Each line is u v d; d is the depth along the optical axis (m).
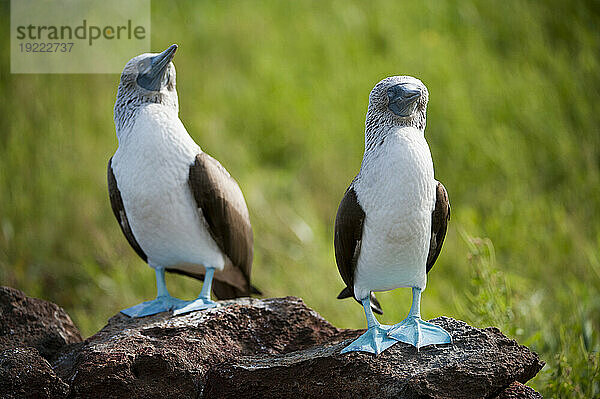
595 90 12.78
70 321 6.40
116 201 6.19
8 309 6.05
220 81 14.60
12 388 4.82
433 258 5.52
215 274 6.73
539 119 12.49
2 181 11.34
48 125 12.24
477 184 11.89
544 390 6.73
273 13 16.86
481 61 14.01
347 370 4.93
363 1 16.64
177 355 5.25
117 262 10.62
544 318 8.61
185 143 5.89
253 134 13.63
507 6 15.16
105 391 5.03
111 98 12.99
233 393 4.99
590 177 11.42
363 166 5.08
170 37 15.45
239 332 5.80
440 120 12.97
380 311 6.00
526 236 10.52
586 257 10.02
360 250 5.17
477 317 7.24
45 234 10.89
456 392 4.65
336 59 15.05
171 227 5.95
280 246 10.75
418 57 14.27
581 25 14.11
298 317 5.97
